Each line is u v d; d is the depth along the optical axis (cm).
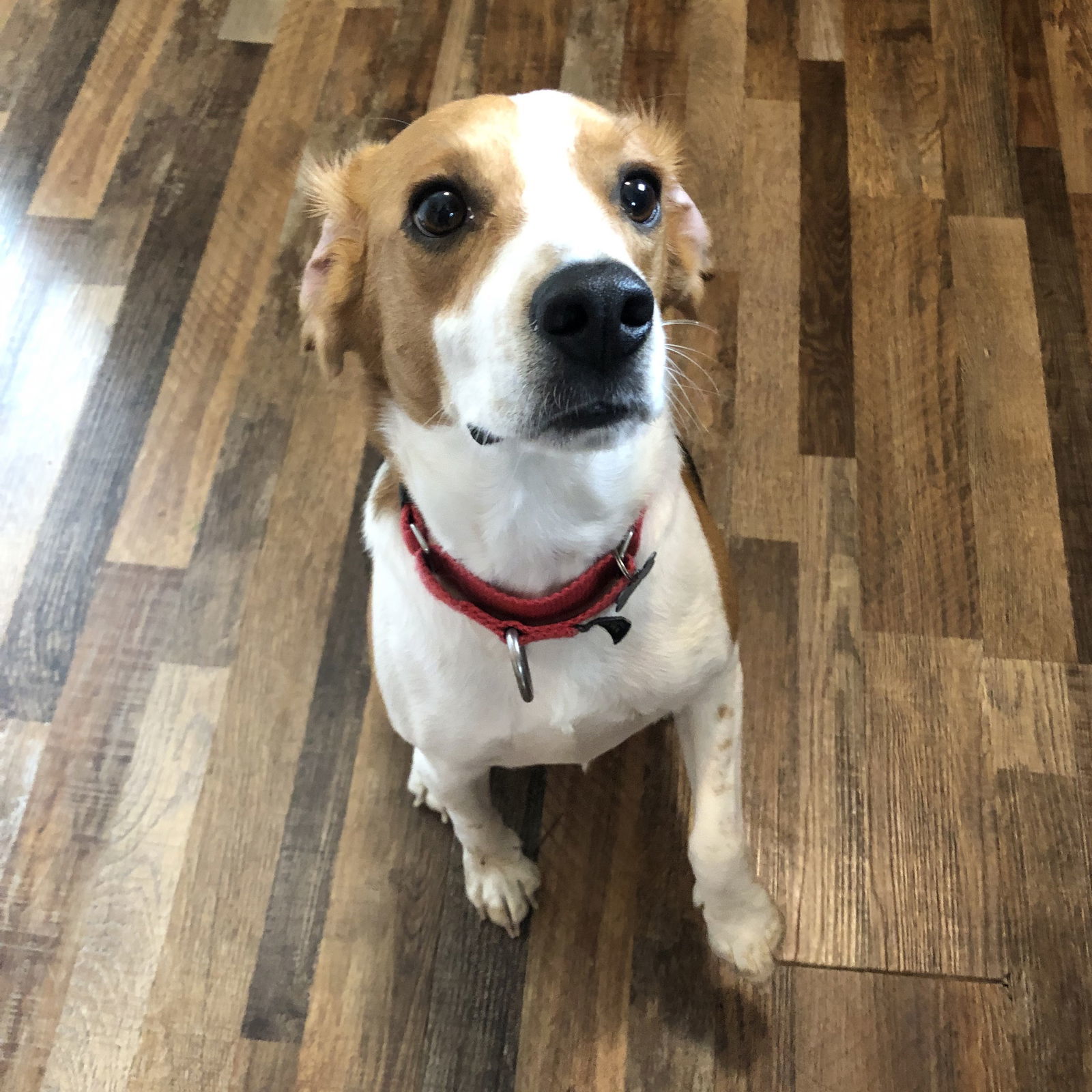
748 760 159
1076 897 147
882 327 194
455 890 154
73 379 200
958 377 188
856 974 144
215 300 206
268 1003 147
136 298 207
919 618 168
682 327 195
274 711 168
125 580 180
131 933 153
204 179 221
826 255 202
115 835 160
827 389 188
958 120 216
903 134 215
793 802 156
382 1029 145
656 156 116
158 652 174
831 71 224
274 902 154
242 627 175
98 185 221
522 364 85
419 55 233
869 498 178
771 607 170
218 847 158
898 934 147
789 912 149
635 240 101
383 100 228
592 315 82
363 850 157
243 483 187
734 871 129
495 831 143
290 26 240
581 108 100
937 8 231
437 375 98
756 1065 140
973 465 180
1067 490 177
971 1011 141
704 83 225
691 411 187
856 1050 140
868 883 150
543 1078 141
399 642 114
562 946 149
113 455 192
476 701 115
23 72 238
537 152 94
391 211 99
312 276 111
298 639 173
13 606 179
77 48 240
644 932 149
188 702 169
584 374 86
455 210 94
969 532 174
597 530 104
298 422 192
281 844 158
